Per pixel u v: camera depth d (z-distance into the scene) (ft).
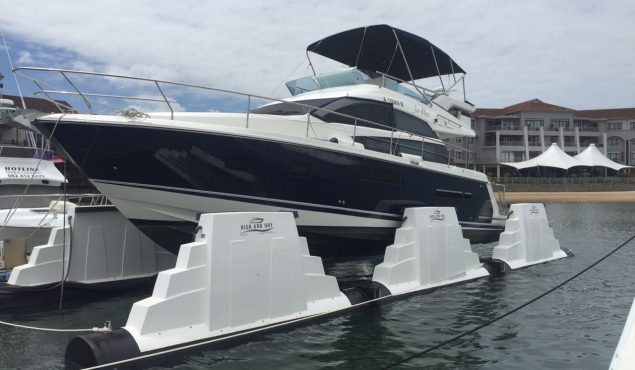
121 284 23.90
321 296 18.76
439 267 23.98
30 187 33.06
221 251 15.46
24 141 34.40
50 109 24.30
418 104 30.48
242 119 22.72
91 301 22.85
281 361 15.29
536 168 196.03
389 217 25.31
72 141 18.88
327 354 16.01
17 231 26.68
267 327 16.17
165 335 14.21
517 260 30.53
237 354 15.31
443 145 30.48
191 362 14.39
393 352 16.35
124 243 24.58
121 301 22.93
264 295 16.43
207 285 15.14
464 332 18.43
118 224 24.40
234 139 20.03
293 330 16.87
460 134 33.83
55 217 26.40
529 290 25.09
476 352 16.51
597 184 182.91
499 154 201.57
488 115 217.56
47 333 18.21
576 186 181.68
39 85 19.61
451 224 25.13
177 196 20.27
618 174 208.95
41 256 21.88
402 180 25.58
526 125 209.15
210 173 20.20
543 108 211.61
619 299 23.65
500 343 17.42
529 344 17.34
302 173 21.93
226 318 15.40
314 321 17.61
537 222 33.06
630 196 163.73
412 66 34.78
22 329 18.65
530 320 20.12
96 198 28.60
